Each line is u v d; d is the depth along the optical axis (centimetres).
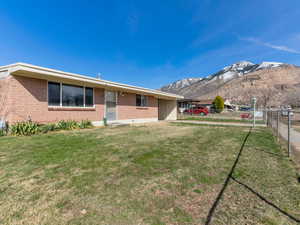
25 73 682
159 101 2080
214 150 472
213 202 217
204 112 2986
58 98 848
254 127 1076
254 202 216
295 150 481
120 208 204
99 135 708
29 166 337
